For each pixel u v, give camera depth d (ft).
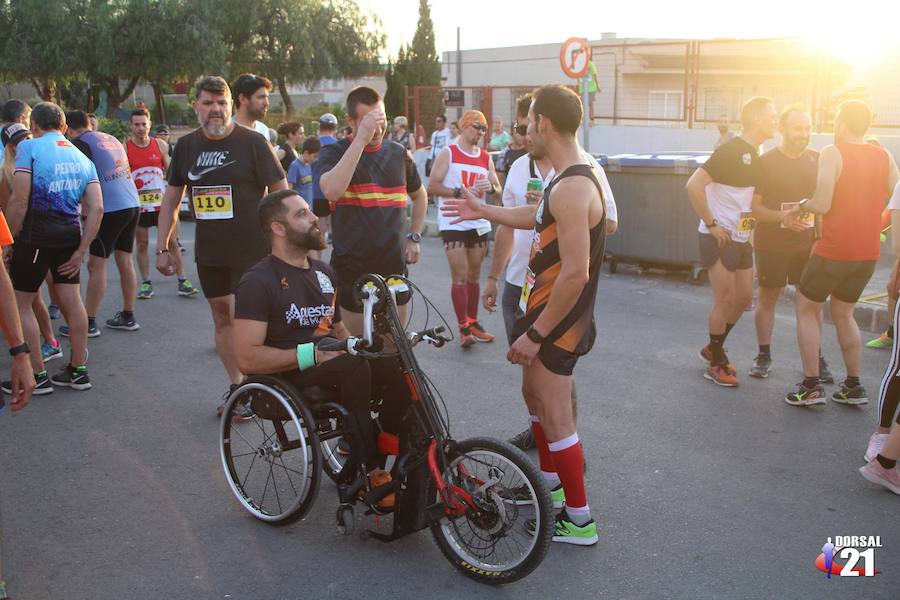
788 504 13.48
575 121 11.32
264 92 18.15
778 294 19.19
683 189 29.43
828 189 16.33
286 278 12.98
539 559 10.80
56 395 18.93
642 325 24.41
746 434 16.31
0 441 16.30
